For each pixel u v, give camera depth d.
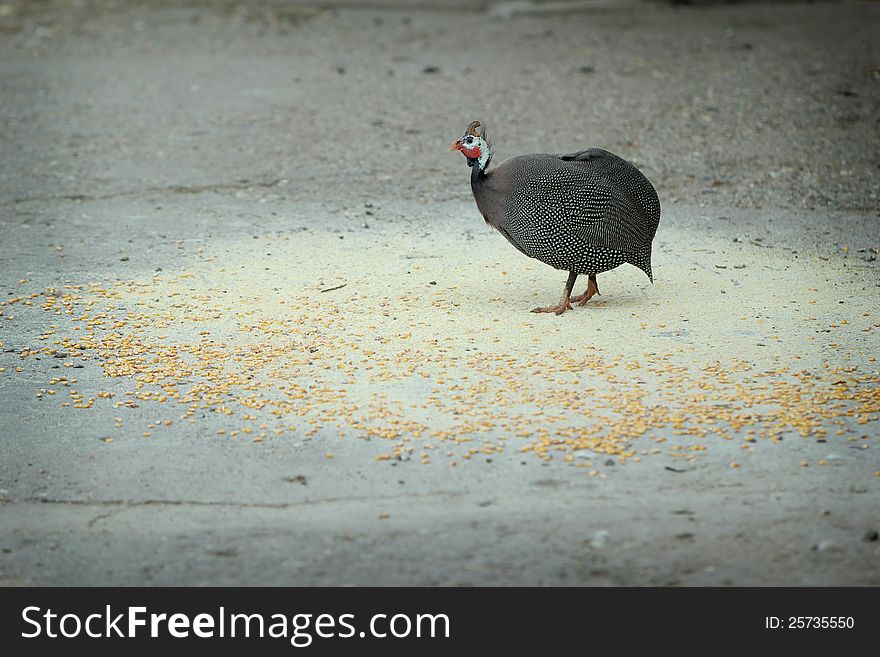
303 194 17.59
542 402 10.24
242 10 31.03
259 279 13.83
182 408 10.36
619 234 12.21
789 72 23.75
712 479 8.82
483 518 8.31
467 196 17.52
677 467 9.02
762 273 13.87
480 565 7.66
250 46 27.25
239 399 10.50
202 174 18.55
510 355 11.33
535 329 12.04
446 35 28.09
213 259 14.63
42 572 7.73
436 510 8.45
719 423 9.77
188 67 25.34
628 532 8.05
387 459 9.30
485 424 9.83
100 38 28.05
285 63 25.66
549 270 14.13
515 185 12.28
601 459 9.19
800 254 14.66
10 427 10.02
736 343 11.55
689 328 12.02
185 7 31.39
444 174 18.55
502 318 12.39
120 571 7.73
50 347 11.79
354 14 30.53
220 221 16.33
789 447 9.31
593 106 21.91
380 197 17.44
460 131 20.72
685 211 16.69
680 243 15.15
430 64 25.34
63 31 28.70
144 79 24.38
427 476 8.99
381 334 11.95
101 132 20.80
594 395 10.36
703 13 29.75
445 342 11.70
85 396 10.66
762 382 10.58
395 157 19.38
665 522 8.17
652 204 12.48
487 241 15.38
